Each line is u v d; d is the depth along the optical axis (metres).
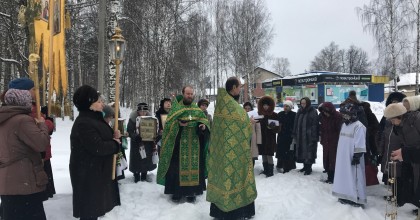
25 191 3.46
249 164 4.84
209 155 4.96
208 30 31.22
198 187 5.65
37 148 3.45
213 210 4.91
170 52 17.95
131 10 17.47
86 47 23.95
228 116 4.74
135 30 17.73
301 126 7.41
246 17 32.50
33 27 5.36
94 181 3.97
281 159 7.78
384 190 6.38
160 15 16.78
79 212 3.96
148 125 6.37
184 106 5.66
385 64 23.11
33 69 3.92
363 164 5.49
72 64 20.97
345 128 5.54
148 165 6.63
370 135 6.54
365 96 26.88
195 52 28.11
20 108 3.50
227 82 4.94
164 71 17.03
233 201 4.66
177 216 4.98
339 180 5.54
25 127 3.42
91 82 34.19
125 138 6.17
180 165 5.59
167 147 5.60
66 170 7.42
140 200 5.65
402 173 4.98
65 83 6.20
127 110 28.75
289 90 29.20
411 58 22.73
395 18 22.33
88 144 3.83
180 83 21.70
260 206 5.49
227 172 4.66
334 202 5.69
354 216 5.01
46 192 4.93
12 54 15.66
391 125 5.73
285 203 5.70
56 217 4.67
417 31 21.52
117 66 4.76
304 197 5.99
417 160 4.32
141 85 21.23
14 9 12.50
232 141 4.70
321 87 26.09
